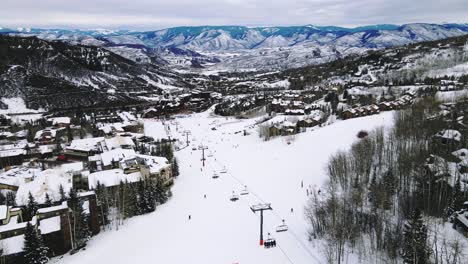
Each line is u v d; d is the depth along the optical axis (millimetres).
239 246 80625
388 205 83125
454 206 73750
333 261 68750
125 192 100625
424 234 61562
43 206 96750
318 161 133250
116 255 79562
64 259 78625
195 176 135750
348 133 161250
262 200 106688
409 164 91688
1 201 102812
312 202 97062
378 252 69562
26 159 152625
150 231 90500
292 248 77938
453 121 116312
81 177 117312
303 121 197125
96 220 89938
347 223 75188
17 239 77062
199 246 81750
